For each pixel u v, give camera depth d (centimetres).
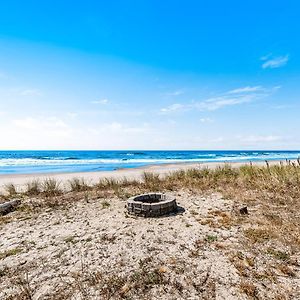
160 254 423
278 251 425
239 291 319
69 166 2798
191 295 313
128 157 5444
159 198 768
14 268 390
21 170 2269
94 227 571
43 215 683
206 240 479
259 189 898
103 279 347
